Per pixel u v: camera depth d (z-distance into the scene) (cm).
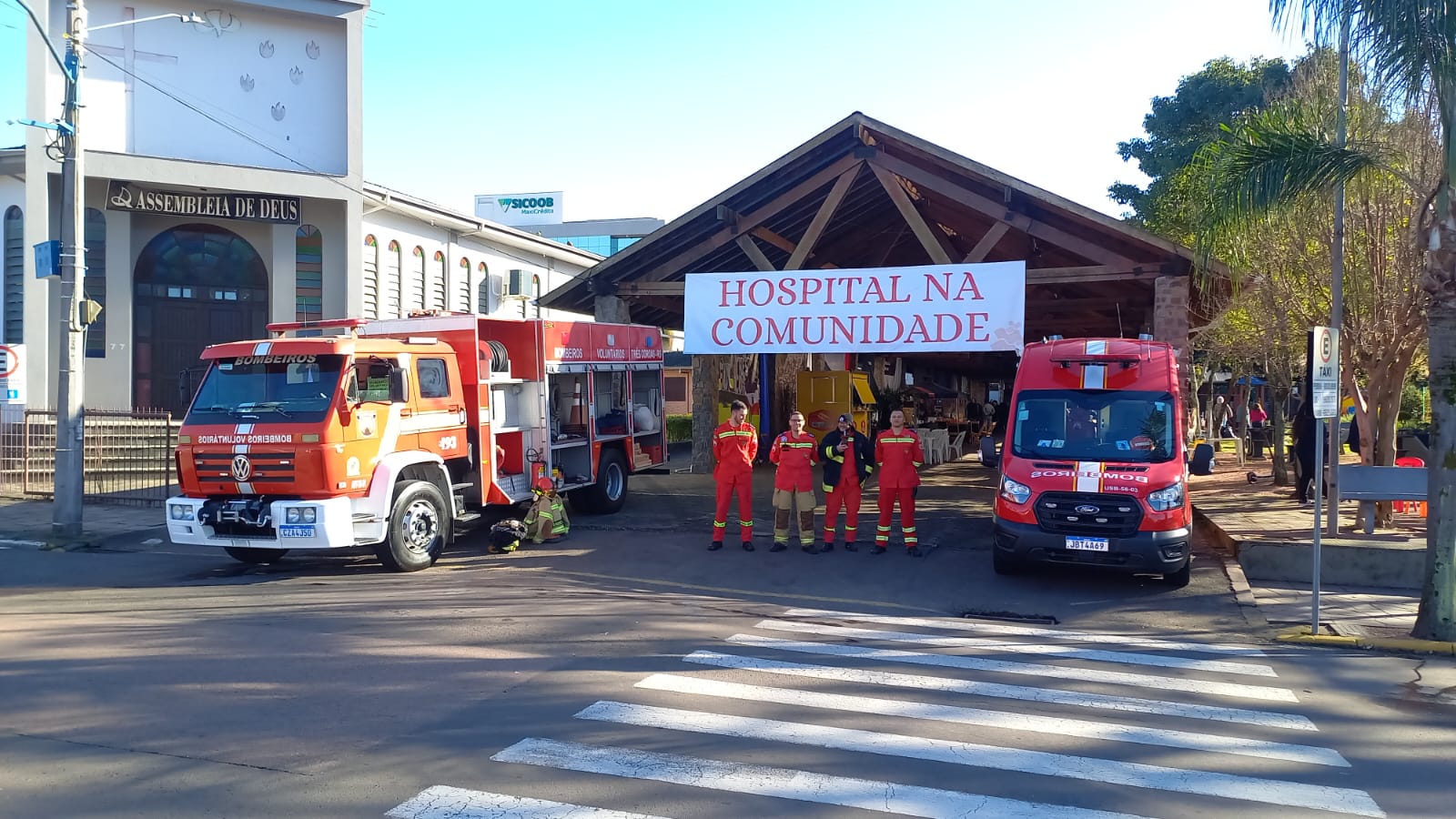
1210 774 524
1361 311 1296
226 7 2130
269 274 2170
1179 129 2775
